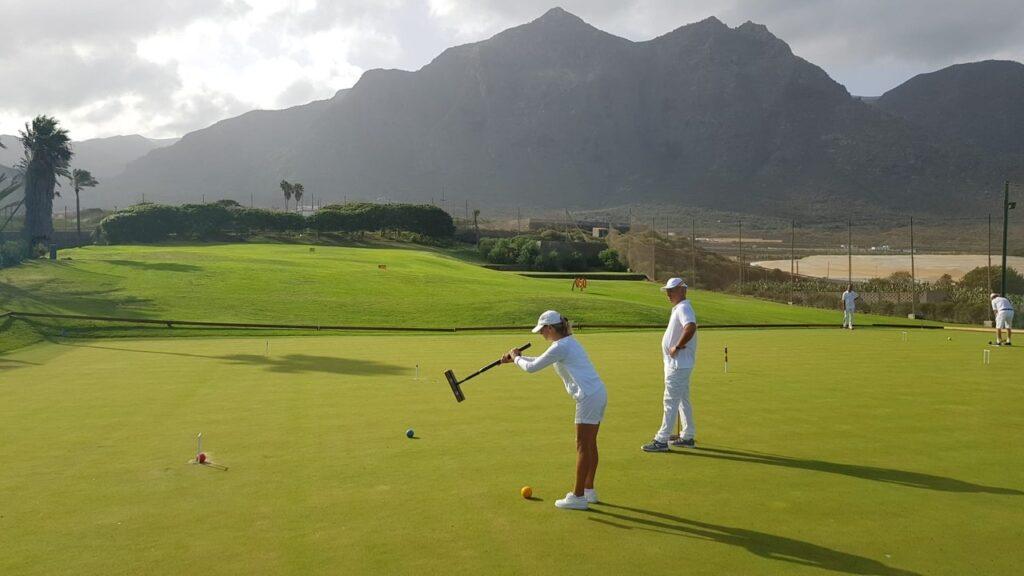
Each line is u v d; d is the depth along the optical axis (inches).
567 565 228.1
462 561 230.4
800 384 579.5
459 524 262.7
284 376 602.9
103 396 507.8
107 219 3619.6
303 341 904.3
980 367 689.6
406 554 235.6
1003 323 932.6
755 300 2018.9
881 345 921.5
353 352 781.9
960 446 379.6
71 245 4475.9
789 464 344.8
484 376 601.9
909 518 271.9
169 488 301.0
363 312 1218.0
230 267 1674.5
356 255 2581.2
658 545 245.1
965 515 275.3
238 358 725.9
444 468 332.2
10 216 1681.8
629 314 1299.2
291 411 456.1
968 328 1225.4
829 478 322.0
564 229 5251.0
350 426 414.6
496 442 379.2
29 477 315.3
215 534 251.3
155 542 244.2
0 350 786.2
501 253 3430.1
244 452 357.4
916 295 1855.3
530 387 546.3
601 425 425.1
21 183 1752.0
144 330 971.3
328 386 551.5
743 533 256.5
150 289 1304.1
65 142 2191.2
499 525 262.1
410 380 581.0
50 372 626.2
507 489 303.0
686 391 373.7
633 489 305.9
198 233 3801.7
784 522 267.6
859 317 1614.2
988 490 305.6
